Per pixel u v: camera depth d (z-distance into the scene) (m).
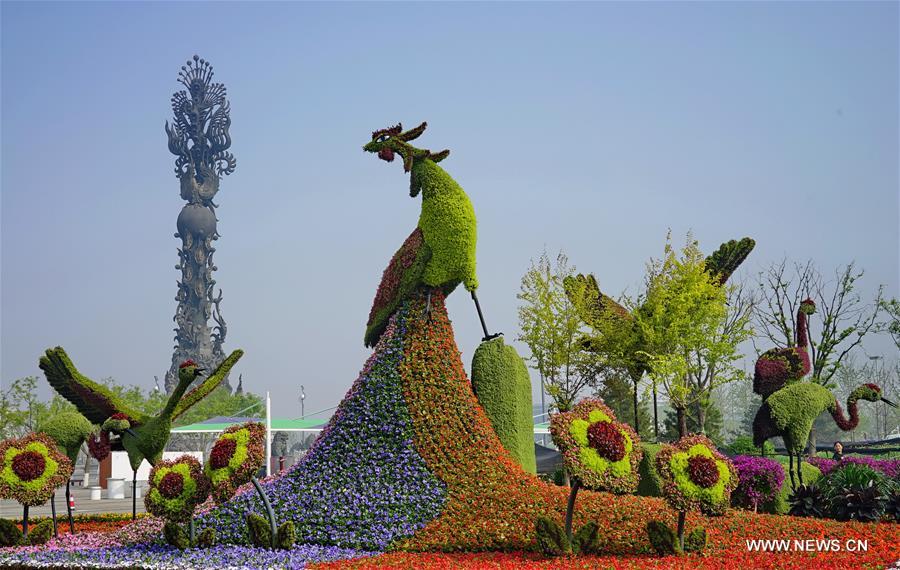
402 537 14.39
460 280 16.91
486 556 13.39
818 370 34.69
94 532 17.31
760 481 17.45
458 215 16.80
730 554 12.65
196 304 100.94
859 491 16.12
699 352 27.11
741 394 78.81
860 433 82.75
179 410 16.36
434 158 17.30
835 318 34.75
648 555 12.99
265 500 14.02
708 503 12.52
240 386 87.69
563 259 27.62
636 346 26.02
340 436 16.16
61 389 17.16
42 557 14.05
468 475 15.25
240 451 13.73
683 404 25.94
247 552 13.50
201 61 106.62
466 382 16.56
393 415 16.05
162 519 15.55
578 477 12.55
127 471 44.00
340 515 14.88
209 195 103.50
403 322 16.84
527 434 17.39
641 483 18.09
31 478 15.95
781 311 35.25
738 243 25.84
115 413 16.45
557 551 12.76
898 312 34.75
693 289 25.50
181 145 104.38
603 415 12.98
